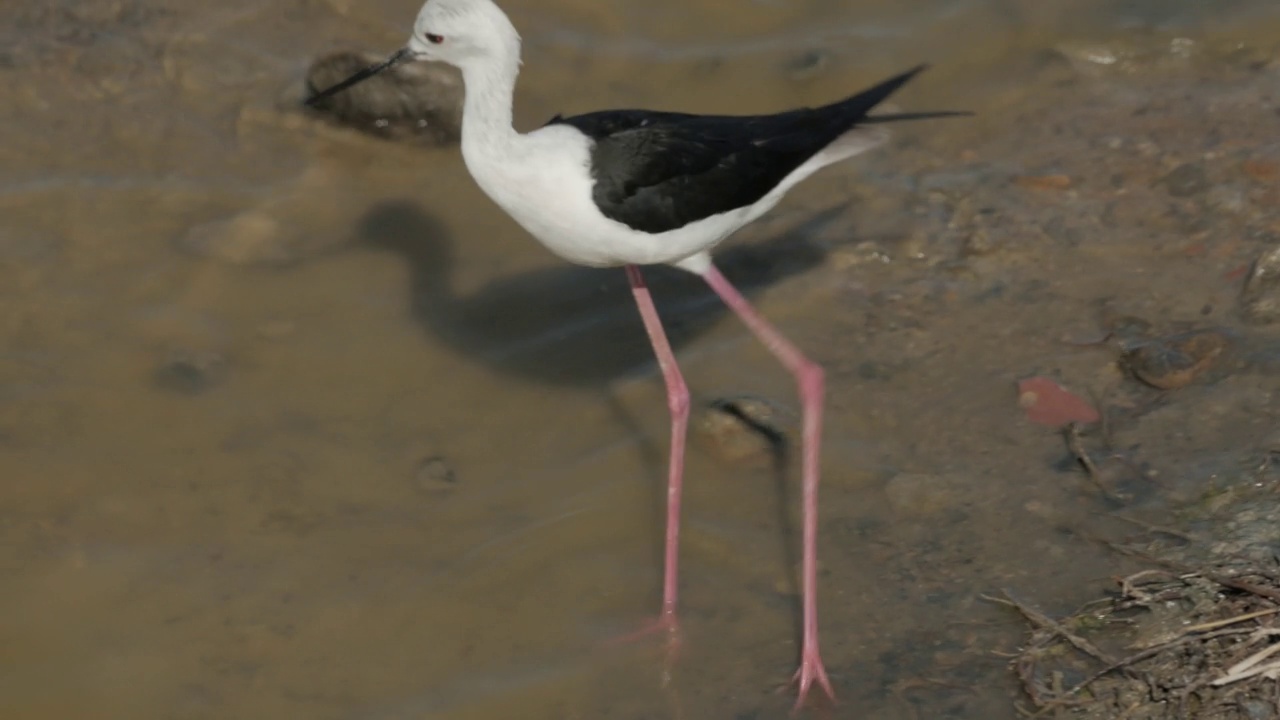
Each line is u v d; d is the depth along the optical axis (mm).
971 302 9844
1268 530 7879
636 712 7695
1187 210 10328
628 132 7859
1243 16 12062
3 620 8172
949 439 8898
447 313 10125
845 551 8336
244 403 9477
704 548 8516
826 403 9234
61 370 9609
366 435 9305
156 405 9438
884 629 7887
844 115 8477
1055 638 7594
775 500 8750
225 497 8906
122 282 10195
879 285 10070
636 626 8148
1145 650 7316
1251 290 9484
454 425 9383
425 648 8086
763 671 7832
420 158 11227
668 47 12234
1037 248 10188
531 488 8969
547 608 8281
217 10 12266
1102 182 10680
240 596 8344
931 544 8297
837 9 12539
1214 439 8570
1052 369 9250
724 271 10305
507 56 7750
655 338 8453
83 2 12188
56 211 10641
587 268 10492
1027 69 11867
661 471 9039
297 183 11008
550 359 9805
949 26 12305
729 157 8000
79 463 9055
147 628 8172
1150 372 8992
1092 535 8164
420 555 8578
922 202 10664
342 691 7867
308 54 11984
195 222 10633
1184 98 11406
